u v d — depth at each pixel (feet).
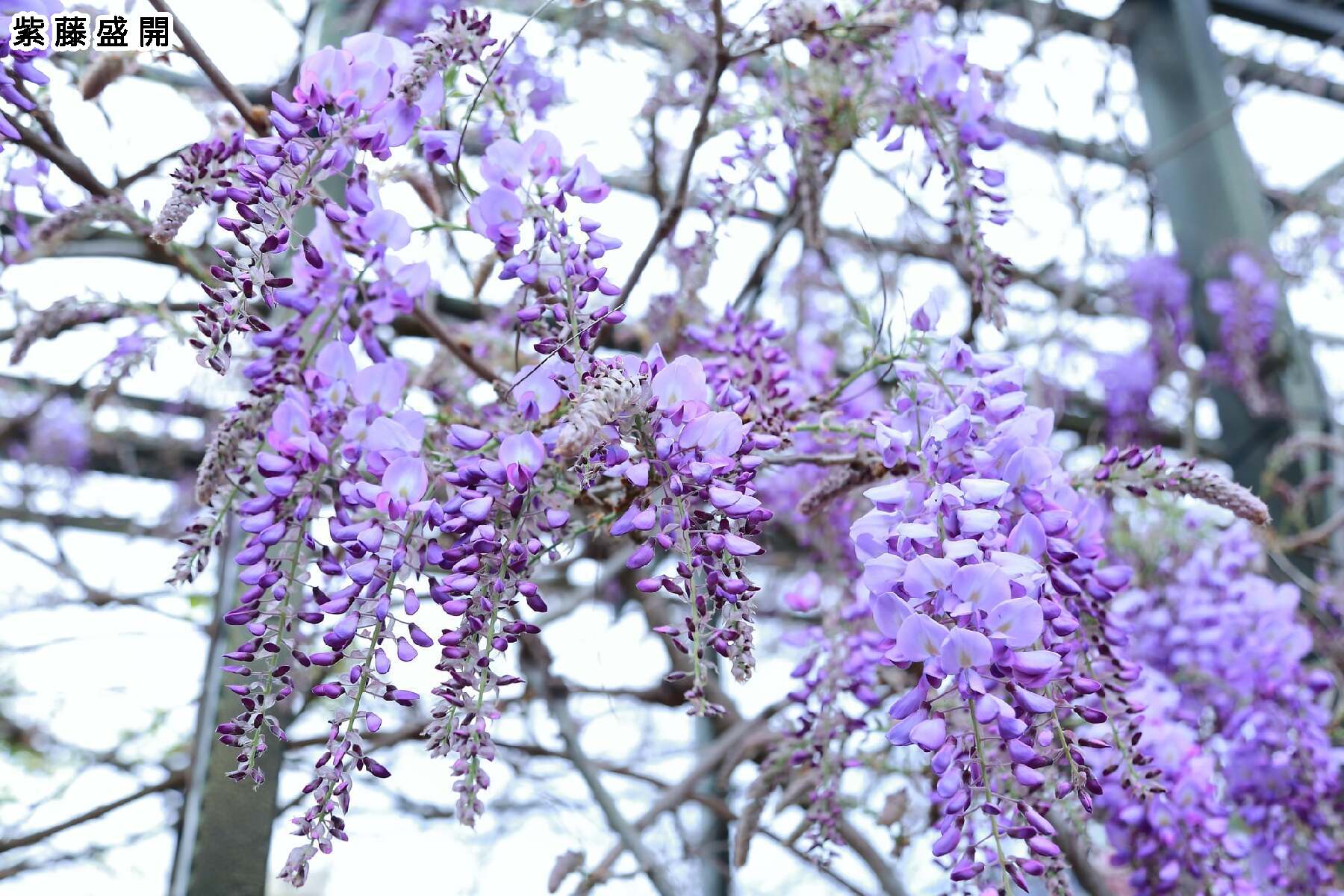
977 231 3.35
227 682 3.78
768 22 3.55
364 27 4.41
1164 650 4.41
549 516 2.84
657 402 2.78
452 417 3.36
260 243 2.83
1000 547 2.85
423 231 3.14
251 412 2.96
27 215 4.12
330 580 3.05
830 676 3.52
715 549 2.77
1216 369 7.32
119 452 7.00
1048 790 3.03
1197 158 7.76
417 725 5.84
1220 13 8.68
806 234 3.76
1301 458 6.97
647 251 3.65
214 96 4.17
